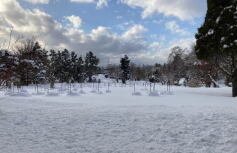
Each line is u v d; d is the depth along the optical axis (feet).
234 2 67.05
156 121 26.03
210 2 71.46
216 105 38.70
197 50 75.36
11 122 25.99
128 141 19.81
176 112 30.68
